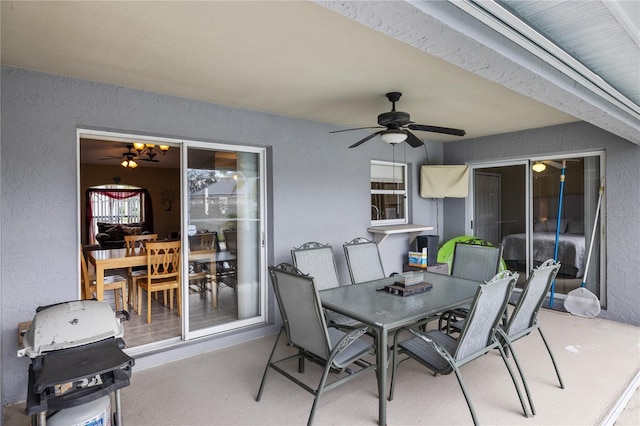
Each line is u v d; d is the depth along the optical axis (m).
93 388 1.57
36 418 1.51
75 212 2.71
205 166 3.55
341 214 4.44
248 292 3.88
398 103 3.47
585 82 2.15
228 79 2.78
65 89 2.66
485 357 3.19
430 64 2.49
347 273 4.48
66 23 1.90
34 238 2.55
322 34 2.05
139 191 9.55
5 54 2.28
